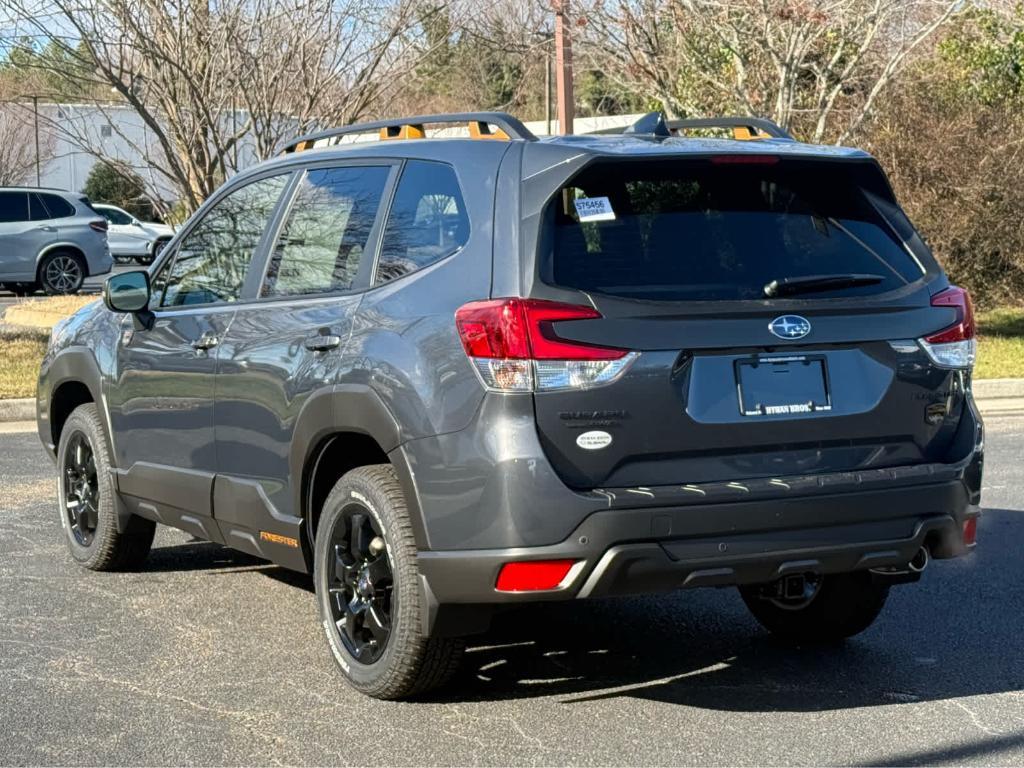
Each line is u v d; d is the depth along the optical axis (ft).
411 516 16.76
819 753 16.39
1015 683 19.22
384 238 18.61
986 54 81.15
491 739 16.81
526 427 15.83
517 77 102.12
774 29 58.03
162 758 16.16
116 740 16.74
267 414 19.76
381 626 17.93
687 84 62.34
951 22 67.62
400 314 17.40
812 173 18.10
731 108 62.34
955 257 81.51
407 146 19.04
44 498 32.48
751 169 17.66
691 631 21.94
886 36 62.54
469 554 16.11
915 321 17.67
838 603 20.45
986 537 28.94
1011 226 79.97
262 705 18.06
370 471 17.94
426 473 16.51
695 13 57.00
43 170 171.01
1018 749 16.52
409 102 67.92
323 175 20.48
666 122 20.22
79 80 53.83
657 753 16.37
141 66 51.57
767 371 16.79
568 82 59.47
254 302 20.85
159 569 25.86
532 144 17.24
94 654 20.38
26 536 28.53
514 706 18.10
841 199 18.17
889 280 17.81
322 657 20.22
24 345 59.31
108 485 24.56
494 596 16.08
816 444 17.04
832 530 16.90
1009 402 52.44
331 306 18.88
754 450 16.70
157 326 22.88
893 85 74.33
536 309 15.92
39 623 22.07
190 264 22.97
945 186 78.95
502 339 15.92
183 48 50.60
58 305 78.07
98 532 24.97
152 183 57.21
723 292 16.71
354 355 17.84
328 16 51.90
